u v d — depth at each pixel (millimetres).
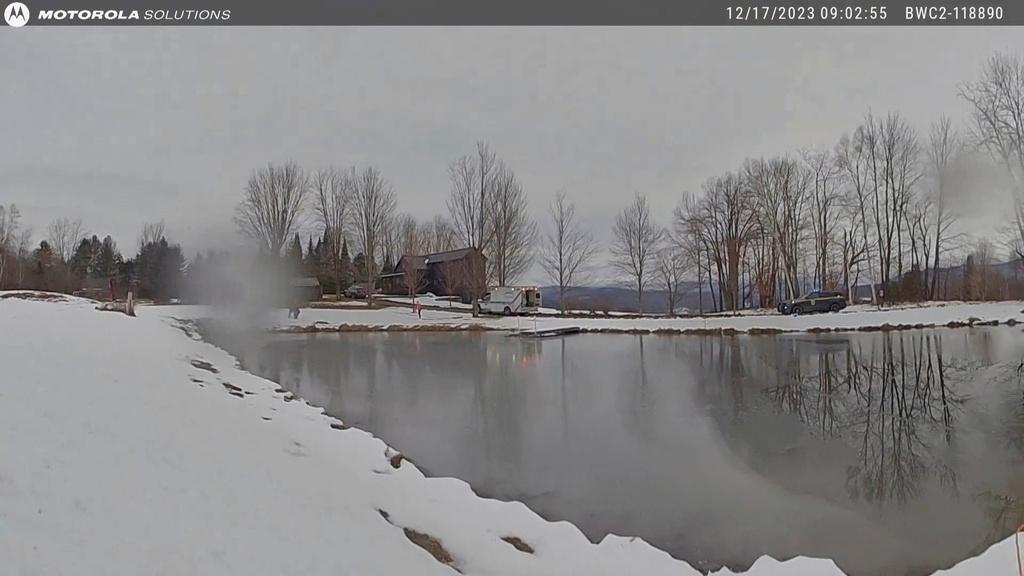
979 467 7637
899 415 10578
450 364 17484
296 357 18844
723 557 5215
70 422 4191
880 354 18312
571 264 45281
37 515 2637
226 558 2811
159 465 3889
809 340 22953
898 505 6410
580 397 12312
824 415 10641
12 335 7852
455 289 41781
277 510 3748
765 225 37594
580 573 4340
